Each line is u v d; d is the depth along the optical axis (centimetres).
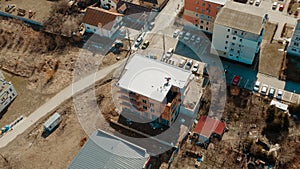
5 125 7575
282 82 8156
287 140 6975
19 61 9050
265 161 6662
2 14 10456
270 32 9438
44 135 7312
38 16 10231
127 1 10731
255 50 8212
